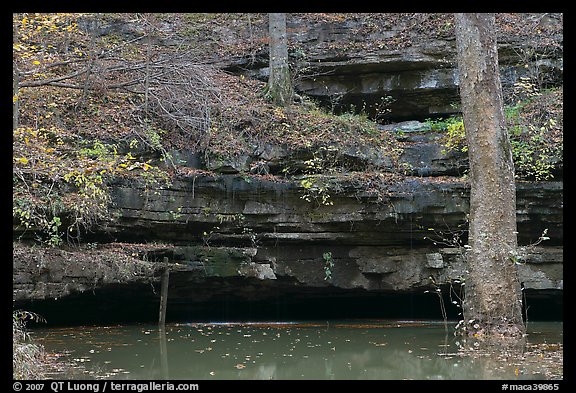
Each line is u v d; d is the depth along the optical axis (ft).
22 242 35.35
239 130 43.42
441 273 40.86
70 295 36.73
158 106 43.62
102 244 37.96
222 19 55.57
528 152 41.34
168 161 40.78
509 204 33.04
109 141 40.65
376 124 47.21
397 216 40.68
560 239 41.57
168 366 25.16
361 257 41.93
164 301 37.68
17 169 29.58
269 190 40.75
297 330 37.14
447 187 40.50
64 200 35.65
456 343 31.07
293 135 43.14
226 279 39.99
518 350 28.58
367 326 39.55
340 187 40.57
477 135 33.47
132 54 52.03
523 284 40.27
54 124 40.65
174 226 39.75
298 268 41.47
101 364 25.55
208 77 46.68
